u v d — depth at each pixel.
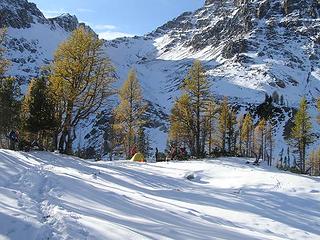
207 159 35.66
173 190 18.53
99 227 7.66
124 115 48.34
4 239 6.66
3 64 42.56
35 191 11.44
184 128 49.12
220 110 57.12
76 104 35.09
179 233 8.57
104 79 35.22
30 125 35.03
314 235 13.16
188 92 46.84
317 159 78.00
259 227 12.98
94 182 15.69
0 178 13.21
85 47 34.25
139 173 23.44
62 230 7.29
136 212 10.52
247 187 20.84
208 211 14.32
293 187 20.50
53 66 34.84
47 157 25.14
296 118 56.25
